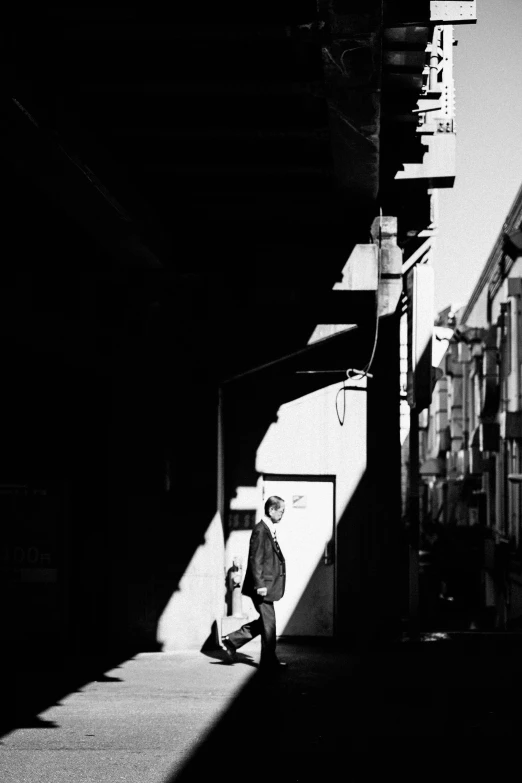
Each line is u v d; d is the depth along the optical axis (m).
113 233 10.05
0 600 13.04
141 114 8.37
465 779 6.54
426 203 15.30
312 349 14.11
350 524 13.83
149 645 12.95
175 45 7.18
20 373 13.26
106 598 13.10
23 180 9.24
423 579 33.09
